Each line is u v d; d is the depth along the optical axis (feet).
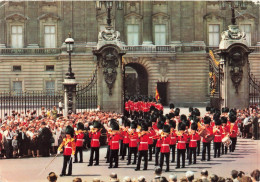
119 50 127.34
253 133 110.63
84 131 86.28
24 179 68.49
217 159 85.61
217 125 88.02
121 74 128.36
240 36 131.75
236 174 47.42
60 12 231.50
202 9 232.32
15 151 88.38
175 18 231.71
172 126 81.41
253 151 93.40
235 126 93.97
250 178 43.29
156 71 228.22
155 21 232.12
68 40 123.13
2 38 230.68
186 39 231.91
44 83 229.45
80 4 226.38
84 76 224.12
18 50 228.63
